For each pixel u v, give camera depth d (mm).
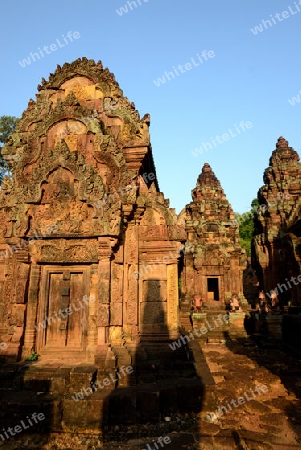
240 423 8125
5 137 23125
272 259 27859
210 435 7355
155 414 7941
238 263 30766
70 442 7250
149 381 9344
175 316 10641
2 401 7840
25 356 9977
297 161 32375
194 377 9539
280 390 10805
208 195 36156
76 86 12477
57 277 10969
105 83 12273
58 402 7766
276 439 7227
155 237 11172
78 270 10797
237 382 11492
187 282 31188
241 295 29906
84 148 11445
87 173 10570
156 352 10039
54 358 10078
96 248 10430
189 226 33531
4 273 12078
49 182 10984
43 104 12531
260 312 23359
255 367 13906
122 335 10211
